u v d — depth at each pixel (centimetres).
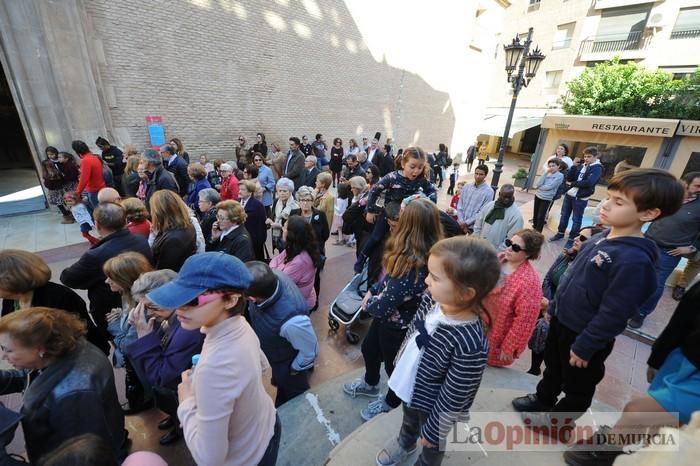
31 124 664
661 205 140
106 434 139
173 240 282
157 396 206
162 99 874
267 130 1145
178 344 179
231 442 120
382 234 286
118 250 250
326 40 1236
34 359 134
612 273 151
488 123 2341
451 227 263
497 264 121
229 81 1003
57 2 652
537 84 2064
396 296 194
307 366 249
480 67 2100
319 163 1150
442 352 133
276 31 1080
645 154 1023
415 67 1659
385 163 1017
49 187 625
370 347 238
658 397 130
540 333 257
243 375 112
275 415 151
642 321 363
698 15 1445
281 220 438
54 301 203
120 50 778
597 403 218
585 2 1759
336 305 330
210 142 1005
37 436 134
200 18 898
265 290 220
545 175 679
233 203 323
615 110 1152
